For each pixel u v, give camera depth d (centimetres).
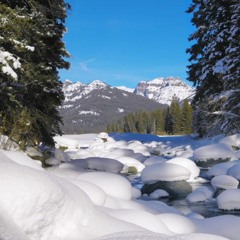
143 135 4406
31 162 488
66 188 347
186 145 2930
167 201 1067
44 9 1234
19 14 1032
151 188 1192
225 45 2264
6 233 251
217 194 1055
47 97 1300
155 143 3722
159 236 312
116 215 406
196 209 945
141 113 10900
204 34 2514
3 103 1072
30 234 285
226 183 1048
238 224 511
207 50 2322
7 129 1042
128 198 624
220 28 2327
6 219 270
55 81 1193
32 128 1215
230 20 2248
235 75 1969
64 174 983
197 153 1644
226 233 489
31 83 1102
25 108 1088
